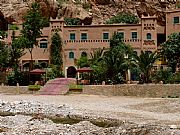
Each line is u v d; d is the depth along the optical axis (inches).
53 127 1129.4
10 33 3732.8
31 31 3371.1
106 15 4352.9
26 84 3053.6
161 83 2674.7
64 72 3553.2
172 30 3705.7
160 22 4224.9
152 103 1925.4
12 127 1178.0
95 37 3585.1
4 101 2020.2
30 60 3447.3
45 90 2768.2
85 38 3592.5
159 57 3137.3
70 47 3582.7
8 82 3046.3
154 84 2546.8
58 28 3587.6
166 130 915.4
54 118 1485.0
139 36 3550.7
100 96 2556.6
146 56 2805.1
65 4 4178.2
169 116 1499.8
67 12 4124.0
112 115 1521.9
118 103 2053.4
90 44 3577.8
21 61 3516.2
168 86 2503.7
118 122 1323.8
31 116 1439.5
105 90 2664.9
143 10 4414.4
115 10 4446.4
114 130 964.0
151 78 2815.0
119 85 2640.3
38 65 3464.6
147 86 2559.1
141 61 2800.2
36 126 1149.7
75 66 3543.3
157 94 2522.1
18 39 3334.2
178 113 1608.0
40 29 3494.1
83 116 1504.7
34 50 3577.8
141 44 3540.8
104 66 2896.2
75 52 3580.2
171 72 2935.5
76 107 1817.2
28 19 3378.4
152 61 2807.6
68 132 1033.5
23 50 3385.8
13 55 3255.4
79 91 2719.0
